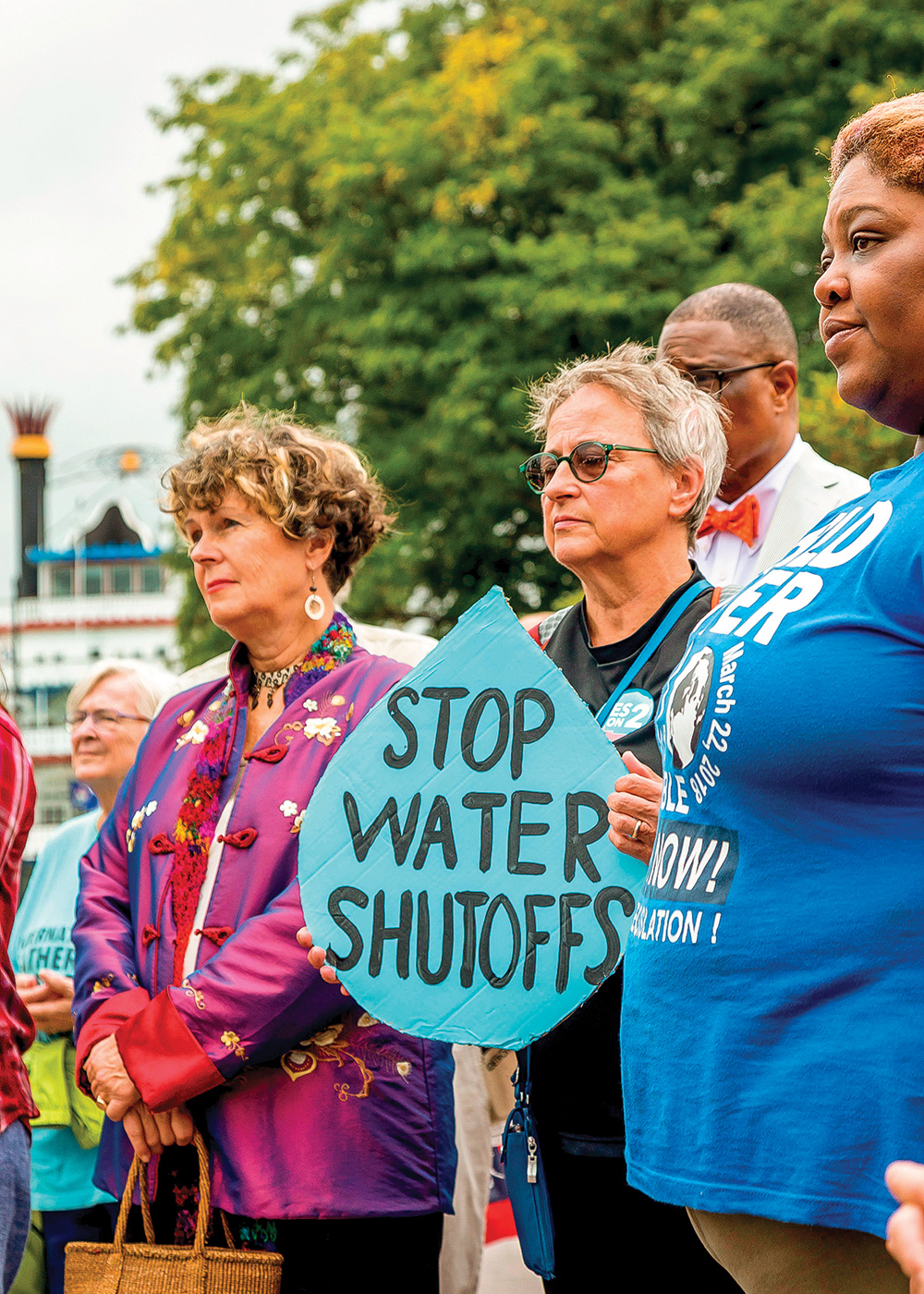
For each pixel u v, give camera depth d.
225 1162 2.26
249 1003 2.22
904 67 11.74
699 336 3.17
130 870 2.57
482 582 12.29
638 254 10.84
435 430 11.41
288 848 2.38
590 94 12.58
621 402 2.34
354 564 2.74
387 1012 2.10
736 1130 1.41
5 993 2.10
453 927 2.11
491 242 11.50
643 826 1.99
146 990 2.41
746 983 1.42
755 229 10.45
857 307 1.50
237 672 2.61
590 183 11.94
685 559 2.38
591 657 2.38
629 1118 1.59
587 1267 2.15
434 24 14.18
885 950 1.34
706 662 1.53
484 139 11.84
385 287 12.06
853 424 6.21
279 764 2.45
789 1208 1.35
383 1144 2.26
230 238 13.77
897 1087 1.31
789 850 1.42
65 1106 3.32
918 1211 1.02
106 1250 2.23
